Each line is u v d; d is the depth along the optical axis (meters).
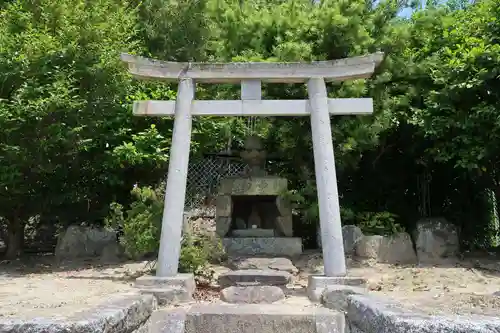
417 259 8.34
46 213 8.82
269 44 8.96
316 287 5.62
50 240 10.37
